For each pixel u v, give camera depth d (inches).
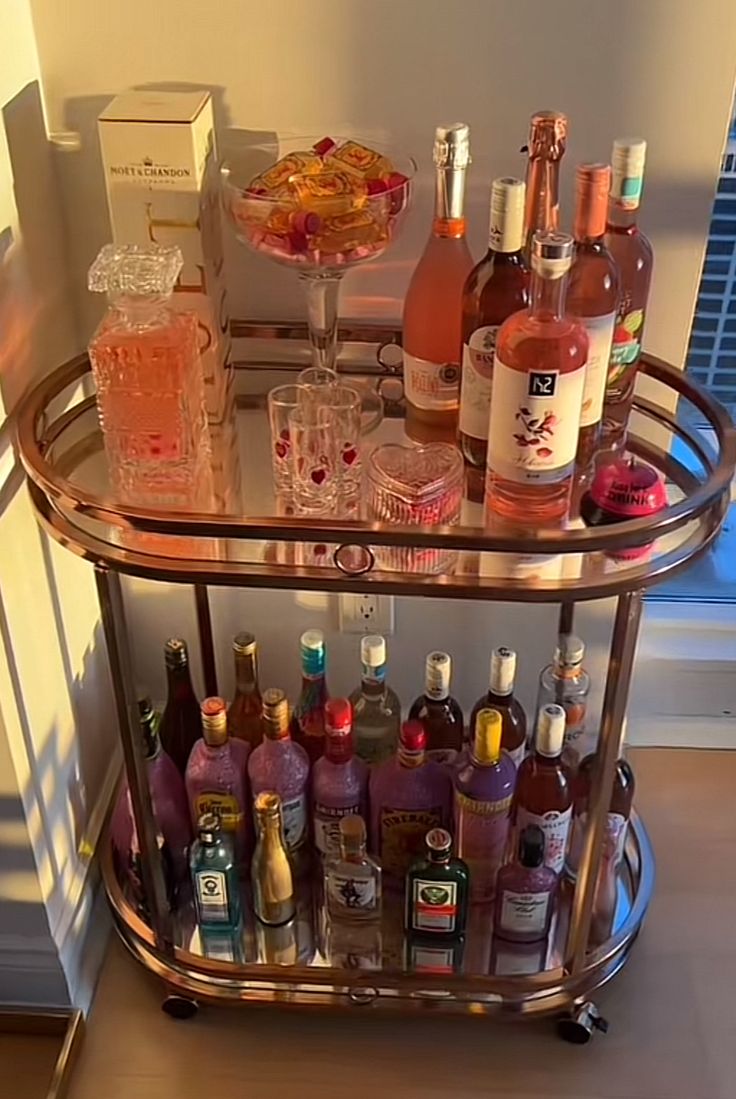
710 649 67.9
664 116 47.3
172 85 47.9
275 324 52.6
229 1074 54.4
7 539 46.5
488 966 55.6
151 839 53.2
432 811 55.6
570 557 42.2
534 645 62.6
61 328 51.9
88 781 59.6
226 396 49.7
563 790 53.4
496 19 45.6
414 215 50.4
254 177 47.3
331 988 54.6
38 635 51.0
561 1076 54.1
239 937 57.1
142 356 42.4
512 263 42.4
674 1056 54.9
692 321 52.5
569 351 39.5
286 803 55.9
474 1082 53.9
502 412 41.0
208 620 60.2
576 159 48.6
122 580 61.4
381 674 56.9
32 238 47.8
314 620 62.5
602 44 45.8
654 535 40.1
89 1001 57.3
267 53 46.9
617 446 49.1
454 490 43.9
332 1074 54.3
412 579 41.4
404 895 57.9
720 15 44.7
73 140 49.2
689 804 66.6
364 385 52.6
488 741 52.2
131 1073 54.4
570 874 58.5
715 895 61.9
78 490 42.2
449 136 43.0
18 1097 54.2
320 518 41.8
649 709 69.7
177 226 44.1
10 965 54.9
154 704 66.9
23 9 45.6
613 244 44.9
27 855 51.4
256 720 58.7
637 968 58.5
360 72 47.2
